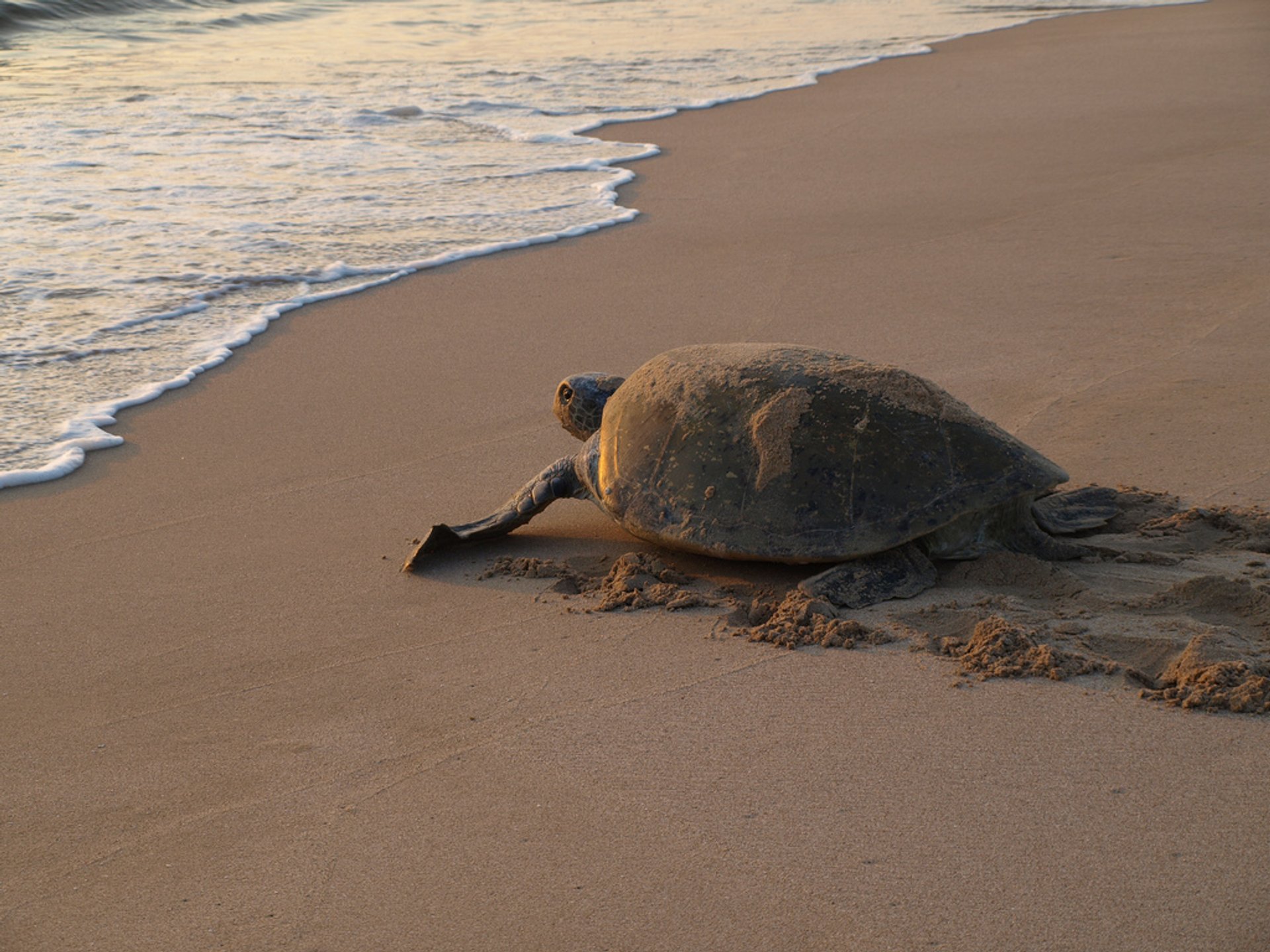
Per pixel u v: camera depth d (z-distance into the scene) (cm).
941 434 407
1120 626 364
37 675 378
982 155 1150
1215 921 244
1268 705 315
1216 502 455
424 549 448
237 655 388
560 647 384
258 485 532
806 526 396
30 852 288
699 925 254
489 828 290
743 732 327
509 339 714
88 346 690
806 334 698
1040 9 2367
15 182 1032
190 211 970
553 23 2275
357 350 701
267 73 1631
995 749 311
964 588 401
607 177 1113
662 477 421
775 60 1784
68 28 1964
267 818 299
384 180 1096
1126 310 709
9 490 525
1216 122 1221
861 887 262
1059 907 251
